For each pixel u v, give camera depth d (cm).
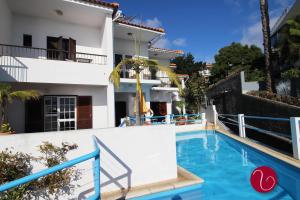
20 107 1028
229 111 1772
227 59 2928
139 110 790
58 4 1003
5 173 371
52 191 407
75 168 436
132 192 476
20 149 395
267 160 757
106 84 1075
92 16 1131
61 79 962
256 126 1241
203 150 1064
